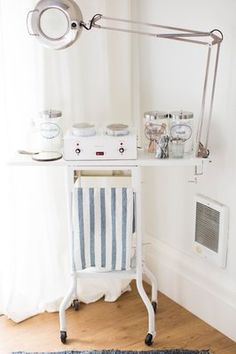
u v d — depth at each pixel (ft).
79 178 7.12
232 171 6.44
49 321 7.32
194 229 7.27
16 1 6.37
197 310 7.41
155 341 6.83
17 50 6.53
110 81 7.41
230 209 6.61
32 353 6.57
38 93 6.81
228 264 6.82
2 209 6.95
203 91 6.01
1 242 7.11
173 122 6.23
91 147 6.13
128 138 6.10
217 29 6.12
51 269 7.51
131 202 6.33
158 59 7.30
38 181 7.07
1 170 6.81
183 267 7.60
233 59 6.09
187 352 6.56
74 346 6.73
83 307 7.64
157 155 6.20
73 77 7.03
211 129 6.63
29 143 6.91
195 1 6.50
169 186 7.63
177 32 6.90
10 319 7.36
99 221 6.44
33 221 7.20
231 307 6.77
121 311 7.54
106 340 6.86
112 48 7.30
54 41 5.68
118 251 6.54
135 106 7.89
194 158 6.16
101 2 6.97
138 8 7.45
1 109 6.61
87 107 7.30
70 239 6.63
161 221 7.96
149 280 8.20
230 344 6.77
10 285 7.23
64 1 5.53
